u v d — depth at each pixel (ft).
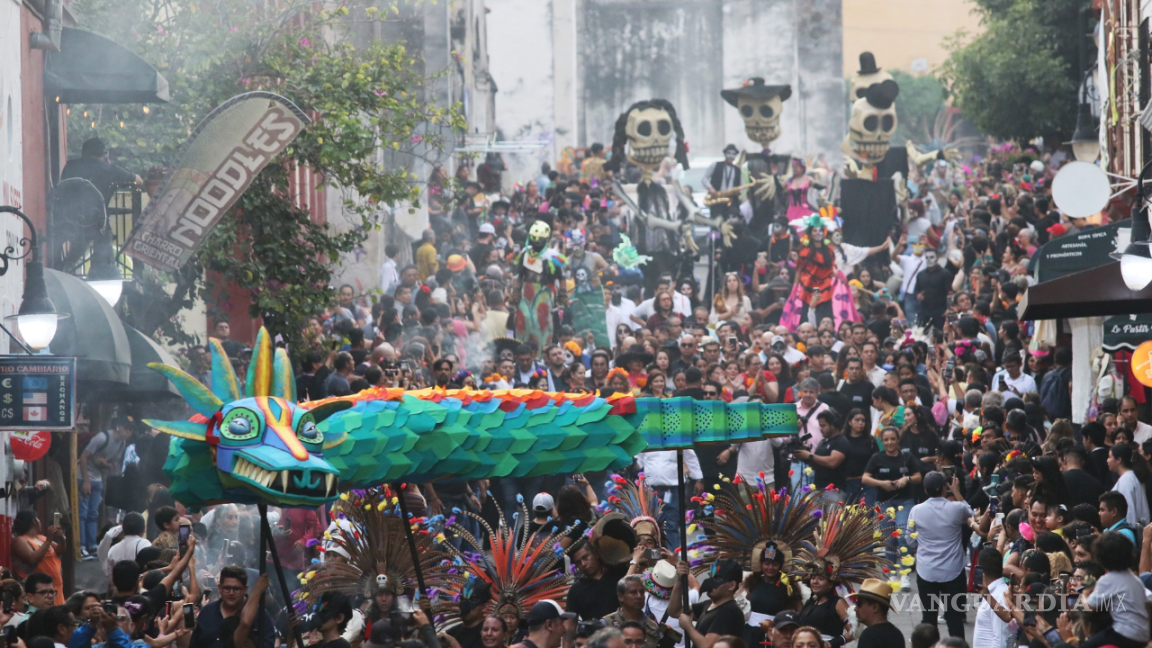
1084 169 182.50
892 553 120.67
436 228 336.70
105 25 191.21
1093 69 346.33
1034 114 460.96
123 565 109.81
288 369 93.15
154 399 163.63
